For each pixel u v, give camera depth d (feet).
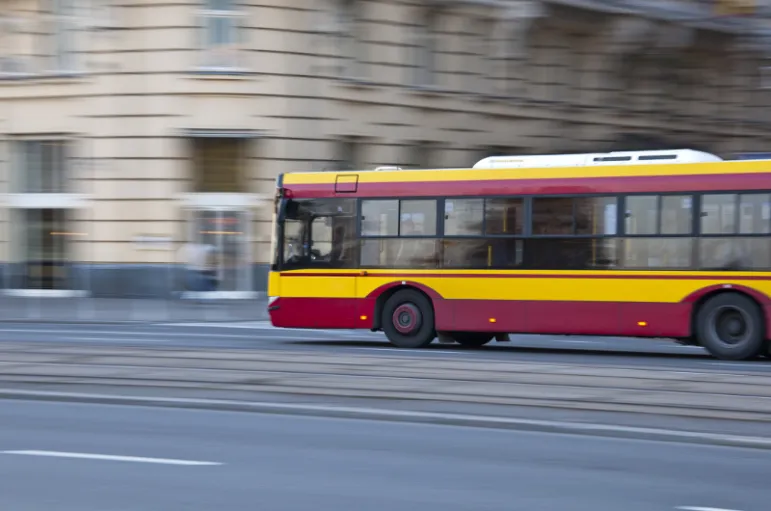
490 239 69.92
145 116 119.65
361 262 73.15
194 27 117.91
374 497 28.78
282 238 75.31
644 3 153.17
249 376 53.31
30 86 125.08
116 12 119.75
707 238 64.85
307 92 120.16
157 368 56.13
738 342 64.13
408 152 131.34
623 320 66.54
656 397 46.91
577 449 36.29
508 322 69.21
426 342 71.92
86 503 27.78
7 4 125.90
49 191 126.21
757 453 35.88
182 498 28.37
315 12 120.67
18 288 126.82
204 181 120.78
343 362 59.11
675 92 172.35
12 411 43.80
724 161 65.05
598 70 158.10
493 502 28.43
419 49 132.67
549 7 142.10
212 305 112.27
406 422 41.73
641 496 29.45
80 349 65.21
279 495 28.86
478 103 139.23
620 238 66.80
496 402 45.80
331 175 74.43
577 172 68.13
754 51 167.94
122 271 121.19
